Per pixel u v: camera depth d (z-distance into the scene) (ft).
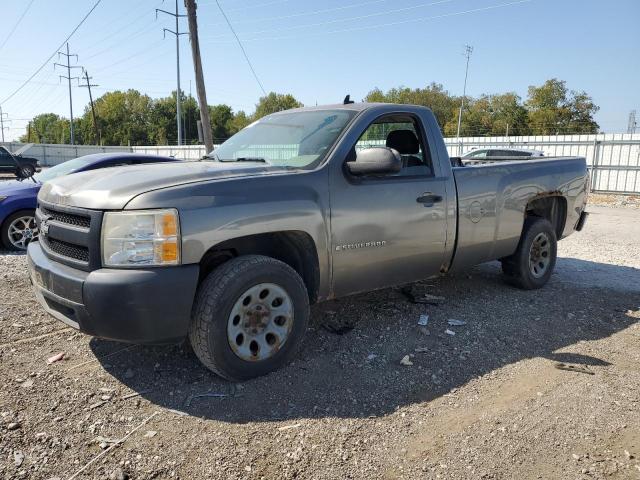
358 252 13.14
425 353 13.24
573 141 74.33
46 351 12.86
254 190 11.32
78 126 355.36
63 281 10.57
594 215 48.73
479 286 19.29
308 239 12.30
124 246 10.17
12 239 25.94
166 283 10.14
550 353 13.55
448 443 9.45
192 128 317.42
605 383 11.84
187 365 12.23
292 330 12.00
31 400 10.52
